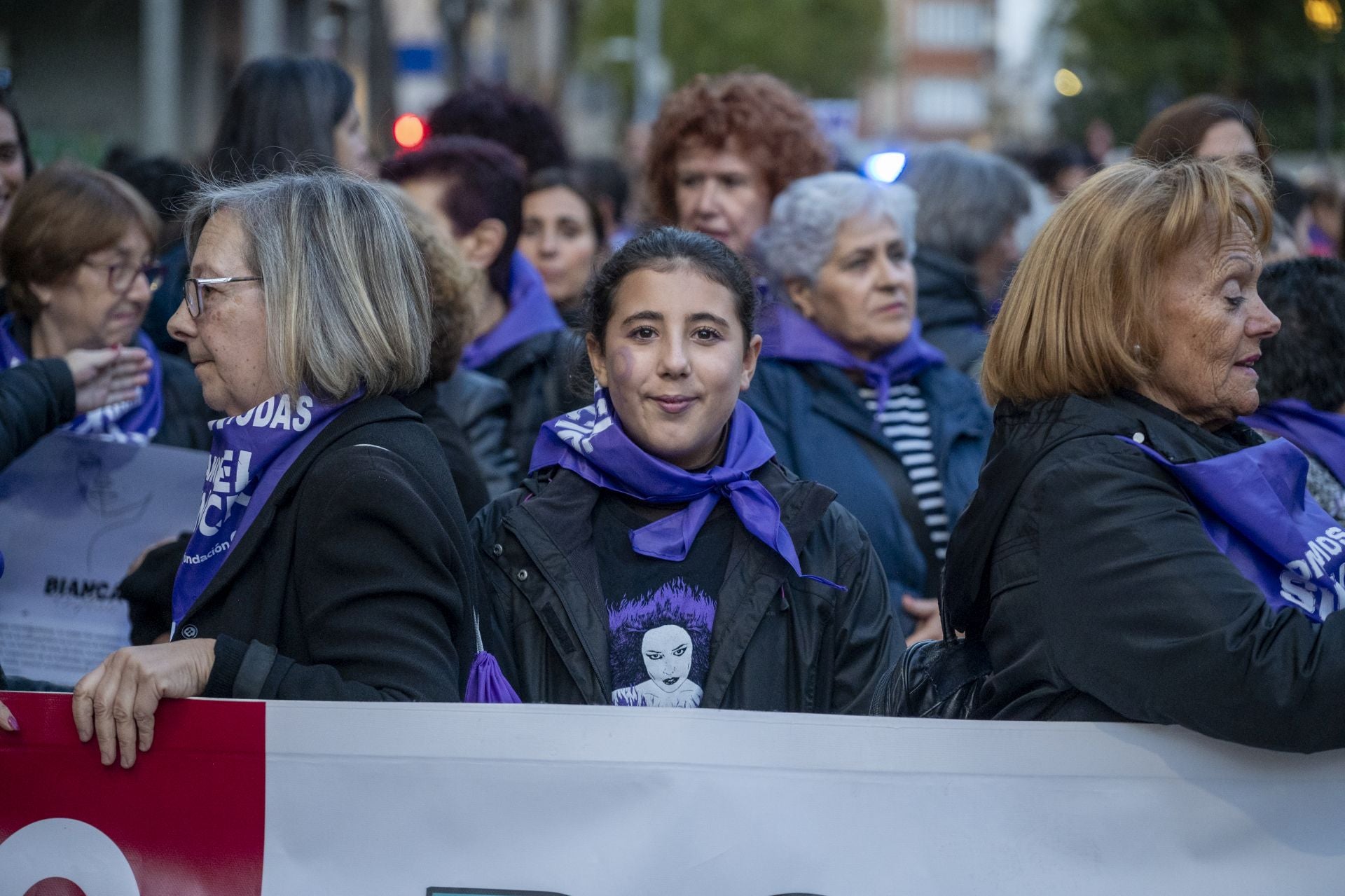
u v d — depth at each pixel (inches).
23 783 143.2
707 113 314.3
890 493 242.1
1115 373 147.5
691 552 169.2
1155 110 772.6
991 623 148.2
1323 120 827.4
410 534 148.5
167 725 142.6
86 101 899.4
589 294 179.3
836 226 256.2
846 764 142.2
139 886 142.9
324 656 146.6
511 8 2185.0
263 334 158.4
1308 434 199.9
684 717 142.6
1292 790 140.2
